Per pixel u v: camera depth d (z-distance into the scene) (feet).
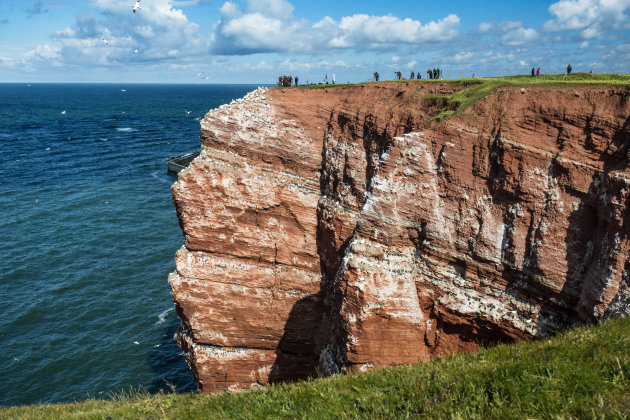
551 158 68.03
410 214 80.79
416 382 37.96
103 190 294.87
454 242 77.46
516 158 70.74
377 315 78.33
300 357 109.09
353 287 78.84
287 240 104.88
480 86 83.05
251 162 104.99
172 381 130.41
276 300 105.09
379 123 92.84
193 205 101.35
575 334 42.24
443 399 33.86
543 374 33.50
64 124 629.92
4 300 165.37
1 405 120.78
